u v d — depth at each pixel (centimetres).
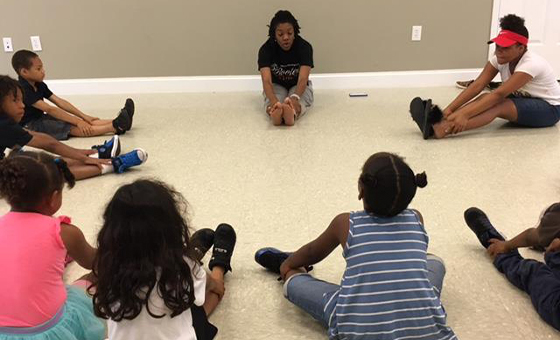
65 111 333
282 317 164
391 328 132
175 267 120
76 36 411
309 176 263
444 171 264
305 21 405
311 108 376
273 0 400
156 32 410
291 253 187
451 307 166
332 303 142
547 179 252
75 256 144
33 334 130
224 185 256
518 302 168
